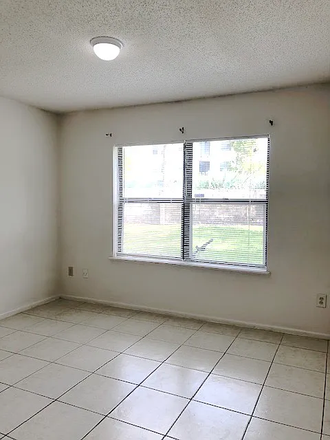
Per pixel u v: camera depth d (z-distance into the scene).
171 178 3.95
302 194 3.33
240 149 3.61
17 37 2.34
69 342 3.18
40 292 4.32
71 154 4.42
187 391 2.39
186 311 3.89
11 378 2.54
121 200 4.25
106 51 2.39
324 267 3.29
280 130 3.38
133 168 4.16
